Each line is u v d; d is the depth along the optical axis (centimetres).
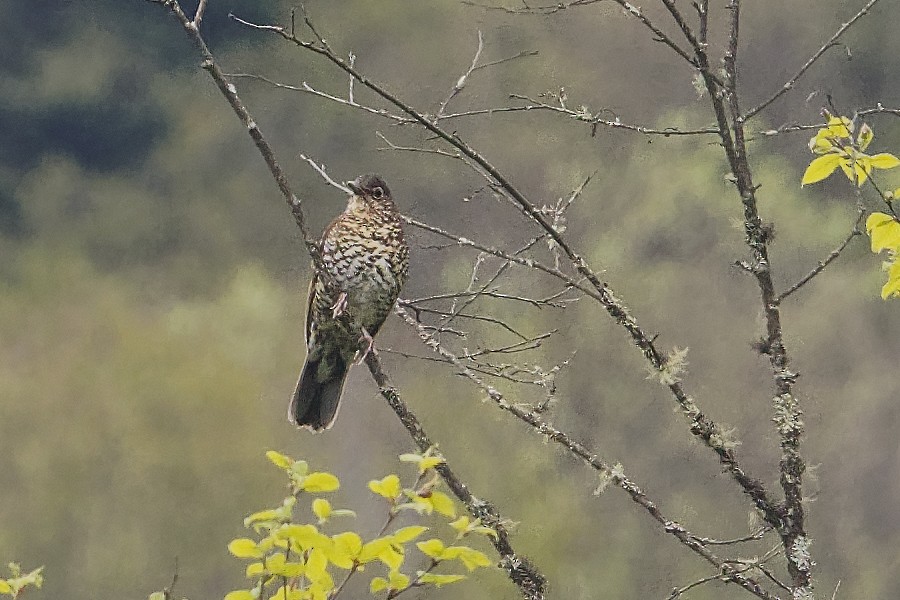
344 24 2119
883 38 1736
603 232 1614
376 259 844
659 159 1634
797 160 1675
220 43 2327
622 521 1390
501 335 1334
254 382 1906
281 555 468
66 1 2762
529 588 604
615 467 613
